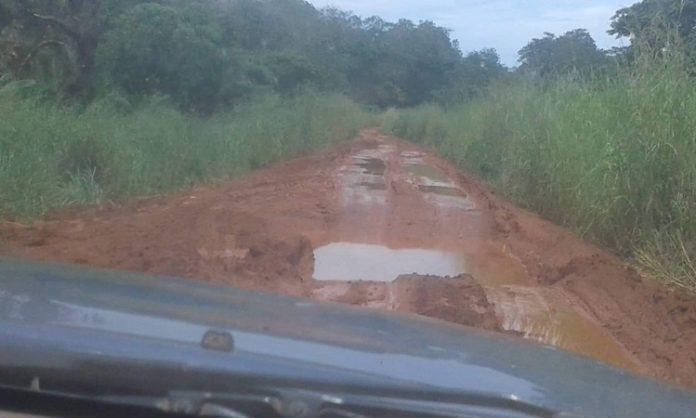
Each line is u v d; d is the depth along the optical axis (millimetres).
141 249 9133
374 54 68312
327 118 32188
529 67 24344
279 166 21594
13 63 21828
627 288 8984
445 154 29859
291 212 13125
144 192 14547
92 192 13203
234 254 9336
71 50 23734
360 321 3543
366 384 2463
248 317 3199
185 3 29484
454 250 11125
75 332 2529
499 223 13383
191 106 26797
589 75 15453
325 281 8867
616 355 6996
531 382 2832
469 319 7535
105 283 3545
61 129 13961
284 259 9477
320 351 2744
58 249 9047
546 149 15203
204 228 10617
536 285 9484
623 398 2895
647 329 7816
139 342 2512
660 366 6836
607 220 11289
